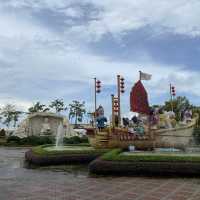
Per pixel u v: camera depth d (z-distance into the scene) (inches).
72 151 781.9
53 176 605.3
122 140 916.0
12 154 1151.0
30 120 2080.5
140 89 998.4
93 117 1098.1
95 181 540.4
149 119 998.4
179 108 2436.0
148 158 592.4
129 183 515.8
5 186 504.4
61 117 2094.0
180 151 833.5
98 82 1100.5
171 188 473.4
